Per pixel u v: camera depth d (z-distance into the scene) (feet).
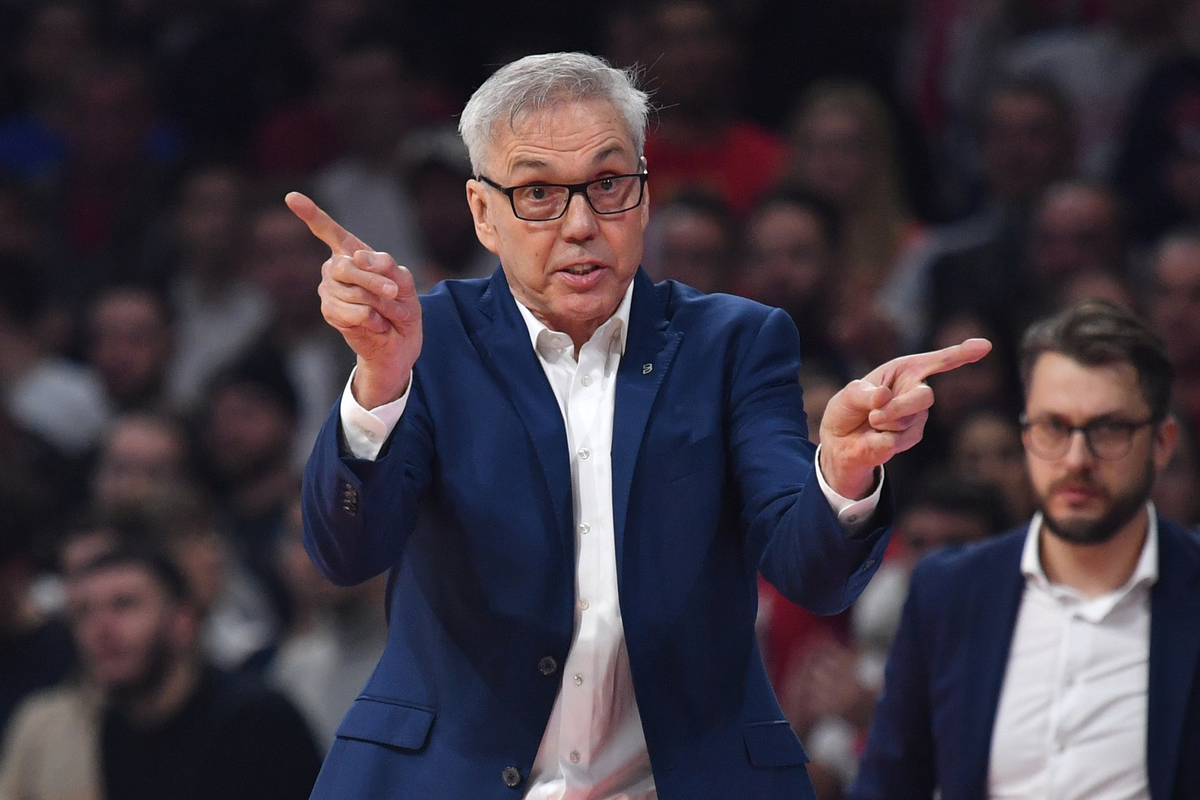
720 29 90.84
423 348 29.63
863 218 87.45
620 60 94.99
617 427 29.04
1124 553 42.60
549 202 28.63
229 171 100.42
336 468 26.63
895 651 44.45
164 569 59.98
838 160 87.40
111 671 59.62
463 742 28.35
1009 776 42.19
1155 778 40.83
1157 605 42.01
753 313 30.42
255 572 76.89
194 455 81.97
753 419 29.32
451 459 28.89
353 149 99.09
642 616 28.27
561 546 28.48
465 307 30.32
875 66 101.45
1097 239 80.89
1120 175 91.20
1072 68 98.07
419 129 100.68
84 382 92.99
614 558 28.66
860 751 58.18
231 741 58.29
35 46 115.65
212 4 117.19
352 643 64.64
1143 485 42.06
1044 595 42.98
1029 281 82.43
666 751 28.14
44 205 104.73
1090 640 42.29
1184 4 100.17
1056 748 41.83
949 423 73.72
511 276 30.07
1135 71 97.55
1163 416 42.37
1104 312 43.27
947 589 43.73
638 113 29.22
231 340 96.37
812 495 26.45
